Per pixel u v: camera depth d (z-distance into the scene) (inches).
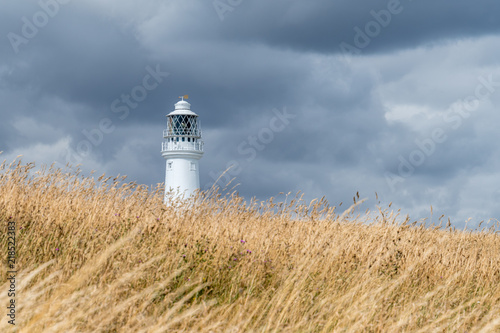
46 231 416.2
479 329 345.4
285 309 325.7
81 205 495.8
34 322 262.2
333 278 410.6
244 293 370.3
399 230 509.4
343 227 507.2
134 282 345.7
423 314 378.0
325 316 345.1
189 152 2696.9
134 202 521.3
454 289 446.9
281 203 540.4
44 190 514.6
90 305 288.7
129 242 397.7
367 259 458.0
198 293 378.3
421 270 460.8
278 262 431.5
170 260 397.1
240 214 529.3
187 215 502.6
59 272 333.7
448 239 560.1
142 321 286.2
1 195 484.7
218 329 292.8
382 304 373.7
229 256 428.1
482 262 512.7
